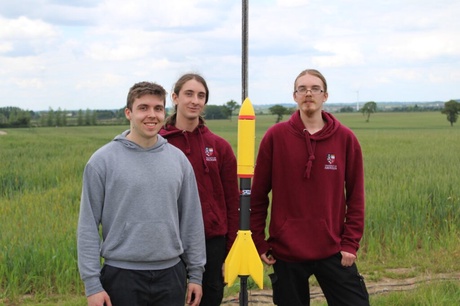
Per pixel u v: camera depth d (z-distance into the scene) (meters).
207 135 4.31
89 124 77.69
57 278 6.25
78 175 15.09
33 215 9.08
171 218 3.57
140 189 3.49
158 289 3.56
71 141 30.16
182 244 3.74
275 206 4.23
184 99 4.17
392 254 7.61
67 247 6.97
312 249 4.11
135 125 3.53
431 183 10.95
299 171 4.13
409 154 20.33
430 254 7.50
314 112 4.14
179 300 3.65
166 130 4.26
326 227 4.11
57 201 10.57
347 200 4.31
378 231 8.33
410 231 8.38
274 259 4.32
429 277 6.52
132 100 3.52
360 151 4.25
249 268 4.09
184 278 3.71
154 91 3.51
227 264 4.12
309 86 4.09
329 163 4.12
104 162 3.52
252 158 4.05
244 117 4.01
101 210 3.54
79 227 3.49
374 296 5.87
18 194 11.95
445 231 8.29
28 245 6.86
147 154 3.57
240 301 4.16
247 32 4.55
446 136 35.62
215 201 4.27
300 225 4.14
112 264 3.53
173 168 3.61
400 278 6.71
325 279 4.25
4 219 8.99
